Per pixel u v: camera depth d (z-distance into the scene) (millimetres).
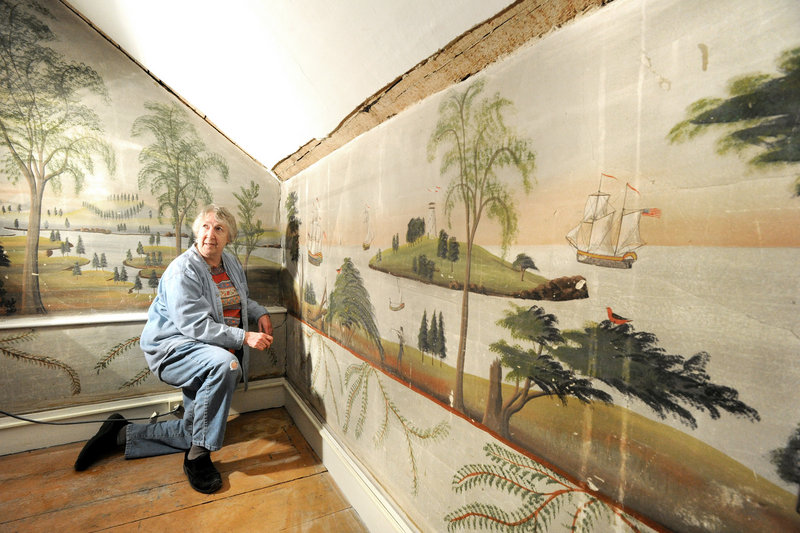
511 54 876
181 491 1779
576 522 726
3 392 2062
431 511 1157
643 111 613
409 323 1265
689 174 554
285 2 1172
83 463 1936
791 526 451
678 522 568
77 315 2244
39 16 2096
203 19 1527
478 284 971
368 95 1339
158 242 2441
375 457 1511
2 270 2072
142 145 2377
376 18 1020
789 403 454
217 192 2619
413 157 1229
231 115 2242
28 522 1554
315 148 1979
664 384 585
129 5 1728
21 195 2098
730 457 510
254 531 1525
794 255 453
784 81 458
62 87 2166
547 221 784
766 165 475
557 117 761
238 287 2262
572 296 730
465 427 1017
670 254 578
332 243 1902
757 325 484
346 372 1773
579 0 705
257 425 2482
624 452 643
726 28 512
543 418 795
